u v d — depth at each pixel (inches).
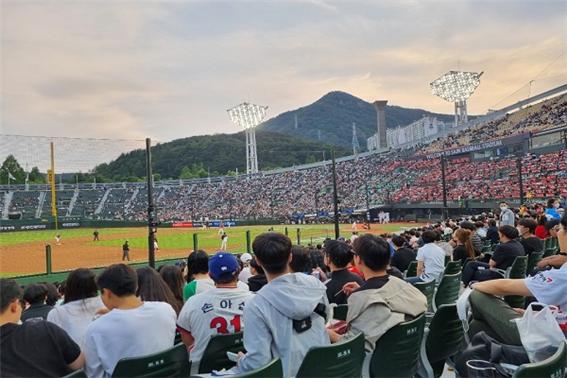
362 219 2445.9
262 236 162.9
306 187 3240.7
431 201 2288.4
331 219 2504.9
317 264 396.2
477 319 173.9
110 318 165.5
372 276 182.5
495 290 165.5
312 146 6717.5
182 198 3649.1
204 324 193.2
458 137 2763.3
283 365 149.9
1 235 2288.4
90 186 3543.3
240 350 186.4
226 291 197.5
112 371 161.3
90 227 2807.6
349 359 144.1
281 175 3592.5
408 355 171.2
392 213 2429.9
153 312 170.9
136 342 163.5
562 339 142.3
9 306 157.5
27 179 3284.9
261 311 150.9
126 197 3582.7
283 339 150.7
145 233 2262.6
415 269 455.8
